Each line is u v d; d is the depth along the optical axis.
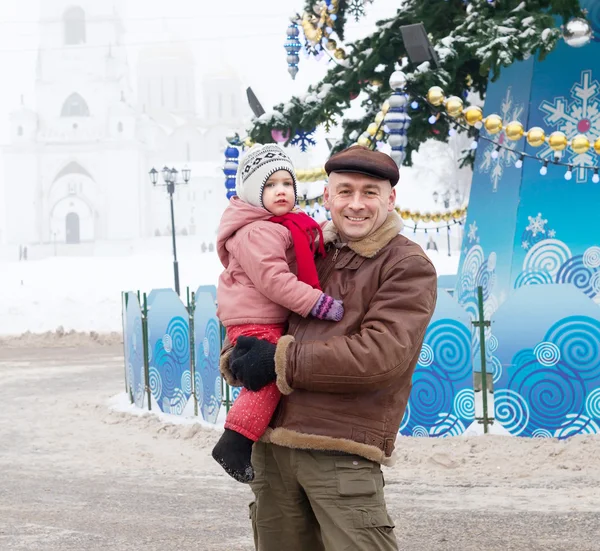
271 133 12.20
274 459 3.20
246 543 5.73
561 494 6.61
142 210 111.81
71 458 9.12
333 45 12.45
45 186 111.38
